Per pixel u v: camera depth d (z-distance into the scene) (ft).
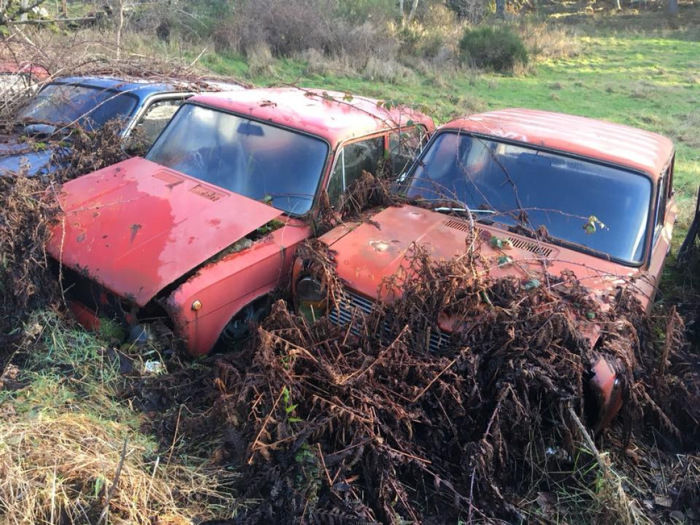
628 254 13.76
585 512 10.60
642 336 12.48
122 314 12.79
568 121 17.87
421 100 48.52
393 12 73.97
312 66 54.44
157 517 9.07
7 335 12.35
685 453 12.29
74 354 12.34
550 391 10.64
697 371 13.17
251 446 9.77
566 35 93.91
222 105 16.98
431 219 14.76
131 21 50.39
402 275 12.28
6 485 8.75
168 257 12.50
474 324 11.15
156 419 11.21
